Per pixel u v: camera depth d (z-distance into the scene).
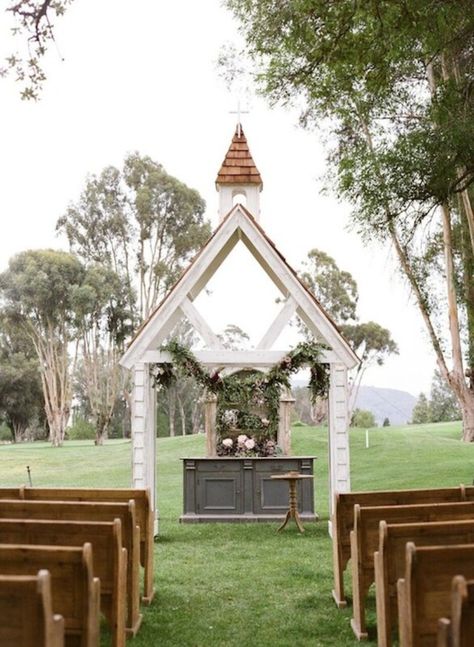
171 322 12.00
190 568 8.39
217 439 14.08
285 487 12.49
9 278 40.94
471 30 10.59
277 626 5.95
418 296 22.25
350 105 17.33
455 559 3.77
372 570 5.71
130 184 41.09
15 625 2.99
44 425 57.19
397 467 21.77
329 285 39.94
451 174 10.55
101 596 4.96
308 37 9.33
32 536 4.93
